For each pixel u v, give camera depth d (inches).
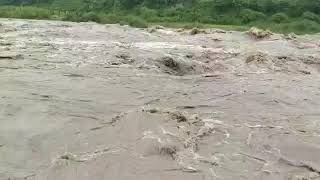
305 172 312.7
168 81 560.7
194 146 340.5
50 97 457.1
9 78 526.3
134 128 368.2
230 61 740.7
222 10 2084.2
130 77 569.3
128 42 941.8
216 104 463.8
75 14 1753.2
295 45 1047.6
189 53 785.6
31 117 394.6
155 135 352.8
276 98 499.5
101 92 487.2
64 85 508.1
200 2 2140.7
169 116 395.5
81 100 452.1
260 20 2018.9
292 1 2142.0
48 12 1769.2
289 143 361.1
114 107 433.4
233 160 322.7
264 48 961.5
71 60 664.4
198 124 389.4
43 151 327.9
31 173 295.3
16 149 329.4
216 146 344.5
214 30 1288.1
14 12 1683.1
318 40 1192.8
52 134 358.3
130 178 290.7
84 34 1065.5
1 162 308.8
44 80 526.3
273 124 407.5
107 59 682.2
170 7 2192.4
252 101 482.3
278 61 757.3
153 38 1060.5
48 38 951.6
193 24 1771.7
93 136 355.3
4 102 431.2
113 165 306.8
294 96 516.1
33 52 722.2
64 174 294.7
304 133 388.5
